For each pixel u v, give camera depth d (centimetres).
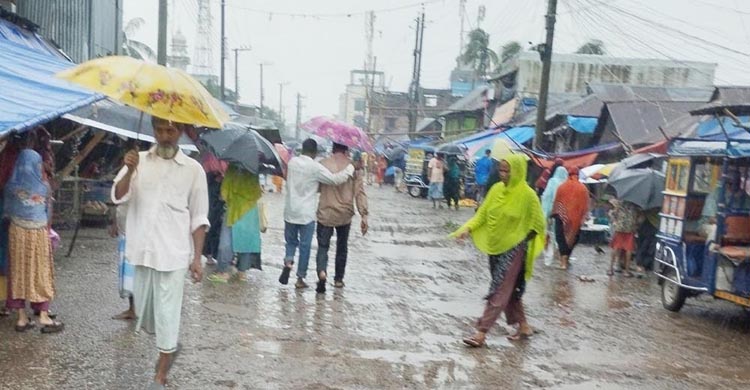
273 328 737
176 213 503
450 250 1469
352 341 711
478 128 4075
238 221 944
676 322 904
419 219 2105
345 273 1099
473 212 2484
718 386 645
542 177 1691
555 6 2052
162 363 507
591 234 1702
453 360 671
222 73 4272
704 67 3581
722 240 876
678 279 932
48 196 663
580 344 760
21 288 645
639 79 3638
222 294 877
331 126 930
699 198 938
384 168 4288
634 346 768
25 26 1227
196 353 636
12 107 675
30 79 779
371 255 1325
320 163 914
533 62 3662
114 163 1573
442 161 2725
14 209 641
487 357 689
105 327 686
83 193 1370
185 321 741
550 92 3372
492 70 5534
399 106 6538
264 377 586
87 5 1722
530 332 767
